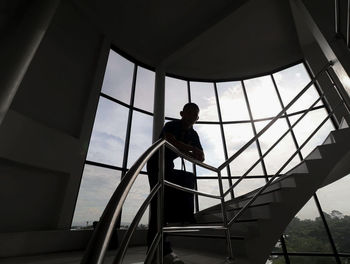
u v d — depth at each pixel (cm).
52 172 295
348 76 99
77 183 312
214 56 529
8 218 245
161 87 485
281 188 198
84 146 335
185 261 152
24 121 260
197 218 297
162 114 456
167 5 415
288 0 407
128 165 403
